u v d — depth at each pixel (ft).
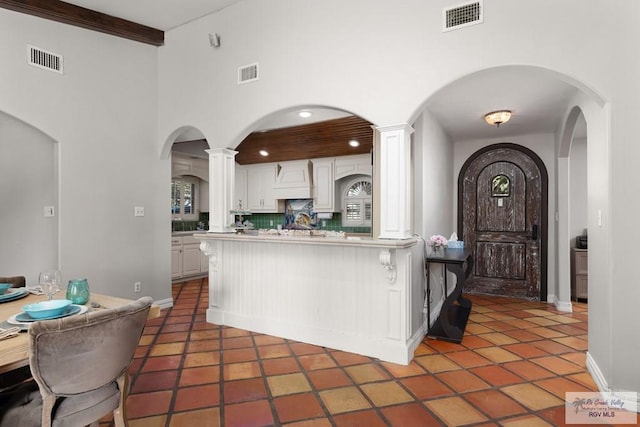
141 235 13.87
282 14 11.02
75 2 11.73
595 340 8.25
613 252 7.13
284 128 16.83
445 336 10.74
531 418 6.68
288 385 7.93
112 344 4.66
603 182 7.55
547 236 15.83
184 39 13.33
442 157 14.90
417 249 10.59
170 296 14.80
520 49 7.71
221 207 12.27
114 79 13.06
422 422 6.57
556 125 14.55
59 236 11.72
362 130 16.53
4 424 4.55
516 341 10.66
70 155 11.97
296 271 10.77
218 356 9.51
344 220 21.45
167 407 7.04
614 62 6.97
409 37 9.02
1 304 6.36
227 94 12.17
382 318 9.43
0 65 10.53
